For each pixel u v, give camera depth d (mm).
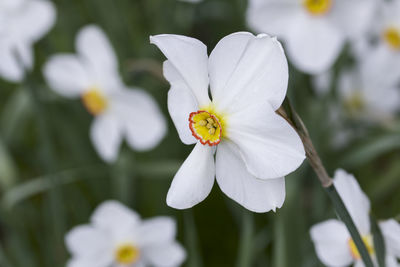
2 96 1025
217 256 908
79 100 911
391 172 876
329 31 837
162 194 910
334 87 850
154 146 921
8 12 858
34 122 983
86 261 797
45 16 864
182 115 579
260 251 861
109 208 787
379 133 895
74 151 914
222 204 923
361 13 835
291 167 567
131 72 860
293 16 839
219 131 576
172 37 572
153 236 797
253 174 572
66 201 908
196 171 579
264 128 569
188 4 921
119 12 925
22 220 916
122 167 866
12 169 873
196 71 577
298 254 800
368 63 909
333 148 893
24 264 865
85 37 864
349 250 642
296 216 797
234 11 915
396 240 612
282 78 569
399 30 898
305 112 858
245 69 574
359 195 620
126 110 869
